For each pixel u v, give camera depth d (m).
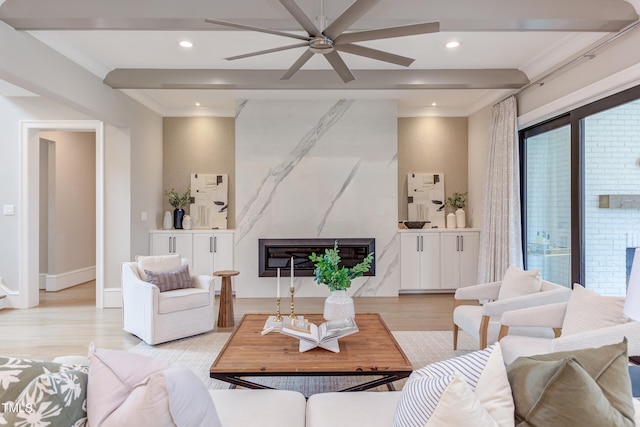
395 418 1.32
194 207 6.07
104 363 1.18
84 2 2.83
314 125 5.50
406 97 5.47
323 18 2.65
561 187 3.97
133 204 5.09
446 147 6.18
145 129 5.47
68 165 6.48
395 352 2.33
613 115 3.18
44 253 6.29
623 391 1.21
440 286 5.66
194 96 5.39
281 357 2.25
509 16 2.83
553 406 1.13
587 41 3.38
